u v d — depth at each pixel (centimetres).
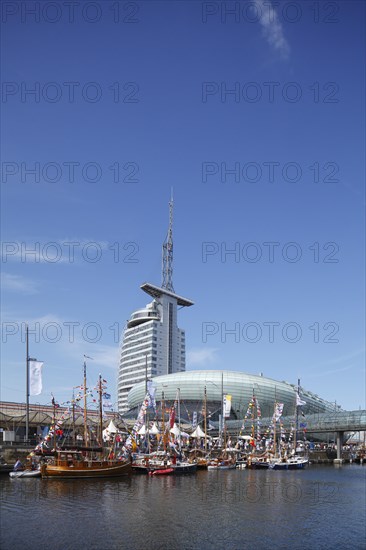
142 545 4778
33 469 9388
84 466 9544
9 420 12719
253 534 5284
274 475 11812
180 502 7025
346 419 18725
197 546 4794
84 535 5081
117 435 12112
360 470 14188
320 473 12744
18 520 5666
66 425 13000
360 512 6619
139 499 7188
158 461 11619
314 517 6238
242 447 18225
